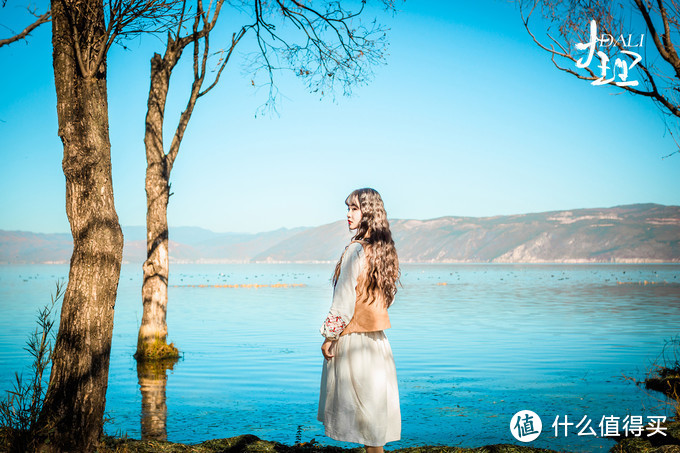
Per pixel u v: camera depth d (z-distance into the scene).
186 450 5.18
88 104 4.40
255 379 10.37
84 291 4.34
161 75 12.79
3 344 14.66
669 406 8.00
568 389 9.41
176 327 21.22
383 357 3.63
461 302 37.66
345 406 3.53
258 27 10.74
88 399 4.30
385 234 3.63
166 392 9.11
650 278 102.56
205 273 168.25
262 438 6.40
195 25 12.22
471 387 9.63
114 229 4.48
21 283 74.75
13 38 4.19
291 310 30.84
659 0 5.41
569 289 59.44
